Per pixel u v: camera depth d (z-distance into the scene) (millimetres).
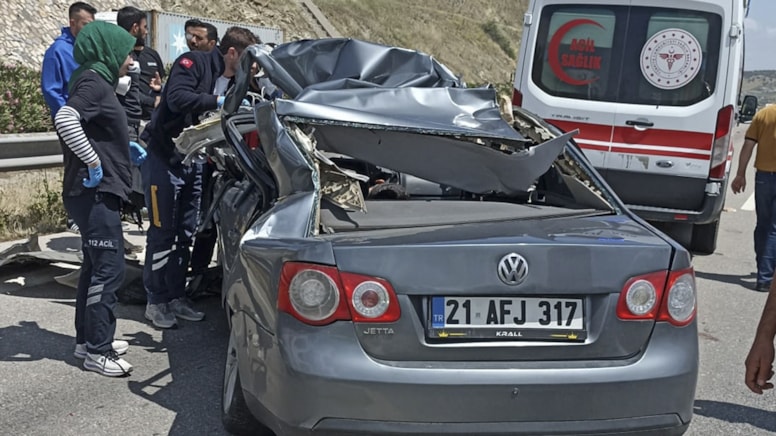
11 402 4238
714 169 7543
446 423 2893
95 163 4312
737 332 5980
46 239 7715
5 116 11469
